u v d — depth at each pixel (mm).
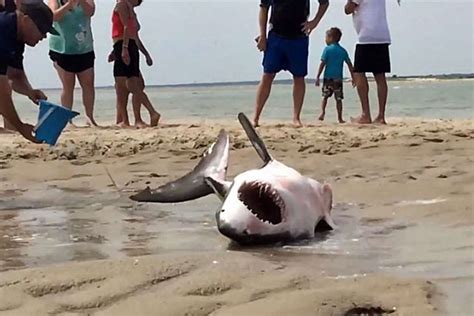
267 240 3959
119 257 3691
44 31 5820
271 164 4457
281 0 10023
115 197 5656
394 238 4031
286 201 4051
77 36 10906
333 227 4348
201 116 17766
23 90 6973
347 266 3420
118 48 11414
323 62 13344
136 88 11523
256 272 3232
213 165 5148
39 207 5301
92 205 5344
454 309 2650
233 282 3041
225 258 3508
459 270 3248
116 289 2965
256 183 4098
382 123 11305
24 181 6461
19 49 5797
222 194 4605
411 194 5250
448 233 4078
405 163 6613
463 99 28188
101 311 2729
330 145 7961
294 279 3082
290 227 4008
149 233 4352
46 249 3941
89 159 7621
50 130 5898
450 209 4664
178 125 12023
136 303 2797
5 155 7797
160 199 5078
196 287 2975
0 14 5715
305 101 28156
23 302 2826
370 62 11125
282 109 21375
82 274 3166
